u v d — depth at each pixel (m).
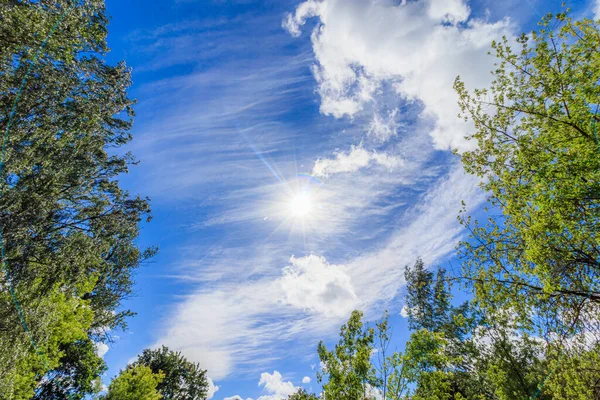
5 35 8.20
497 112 8.45
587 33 6.41
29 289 11.05
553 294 7.29
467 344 11.88
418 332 8.39
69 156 12.52
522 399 9.73
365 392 7.85
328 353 8.56
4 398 9.22
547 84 7.04
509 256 8.65
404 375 7.85
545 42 6.98
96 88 12.49
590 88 6.01
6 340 9.45
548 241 6.70
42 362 11.83
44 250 12.34
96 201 16.39
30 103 9.84
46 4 9.17
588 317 7.37
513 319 8.67
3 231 9.96
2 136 9.24
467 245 9.70
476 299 9.70
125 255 21.53
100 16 11.01
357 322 8.85
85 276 15.20
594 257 6.70
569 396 7.45
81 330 14.79
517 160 8.04
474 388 12.78
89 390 21.61
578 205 6.36
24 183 10.98
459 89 8.99
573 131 6.87
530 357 10.66
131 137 16.33
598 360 7.18
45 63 9.70
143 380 21.62
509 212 7.91
